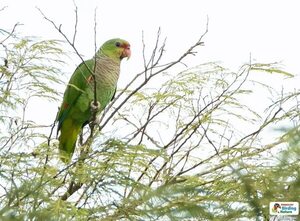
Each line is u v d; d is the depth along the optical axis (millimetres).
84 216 9344
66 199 10344
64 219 8523
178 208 8648
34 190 8797
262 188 8336
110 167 9922
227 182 9883
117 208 9570
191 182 10656
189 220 8875
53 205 8781
